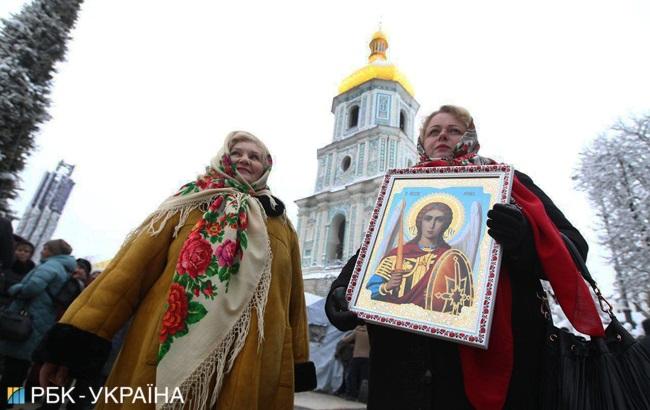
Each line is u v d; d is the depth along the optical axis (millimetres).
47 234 21875
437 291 1664
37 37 7934
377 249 1939
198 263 1971
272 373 2043
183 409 1753
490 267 1592
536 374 1557
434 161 2107
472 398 1505
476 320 1505
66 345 1708
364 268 1906
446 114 2252
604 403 1400
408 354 1727
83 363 1727
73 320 1754
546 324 1646
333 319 1928
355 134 25062
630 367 1430
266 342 2059
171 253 2072
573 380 1472
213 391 1854
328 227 23781
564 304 1499
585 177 10141
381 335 1848
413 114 27375
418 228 1891
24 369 4480
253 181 2525
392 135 24109
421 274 1745
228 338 1914
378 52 29062
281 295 2285
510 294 1655
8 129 7312
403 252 1855
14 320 4293
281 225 2498
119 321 1863
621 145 9773
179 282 1915
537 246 1573
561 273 1517
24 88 7465
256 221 2252
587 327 1442
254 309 2062
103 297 1833
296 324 2539
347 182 24406
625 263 9055
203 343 1830
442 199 1908
